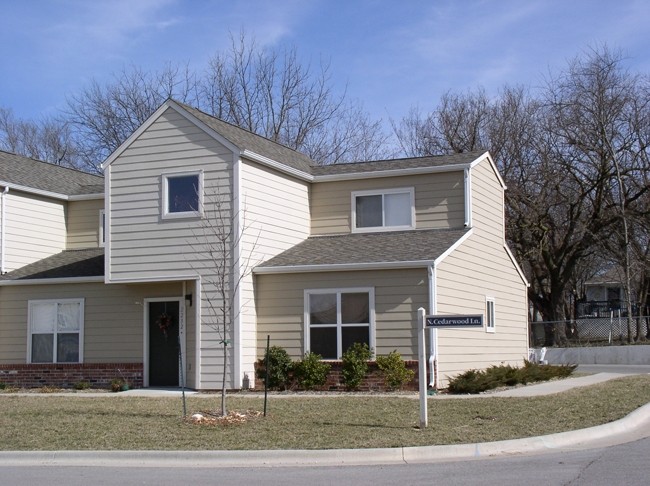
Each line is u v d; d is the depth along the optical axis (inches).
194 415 619.8
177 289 898.7
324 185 1003.3
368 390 811.4
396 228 968.9
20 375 949.8
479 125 1717.5
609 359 1417.3
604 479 397.7
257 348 865.5
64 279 944.3
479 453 492.1
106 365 917.2
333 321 845.8
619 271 2025.1
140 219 878.4
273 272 862.5
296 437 534.6
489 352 979.3
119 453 498.6
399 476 425.4
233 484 413.4
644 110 1519.4
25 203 1035.3
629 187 1541.6
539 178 1581.0
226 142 853.8
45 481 432.1
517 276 1114.1
